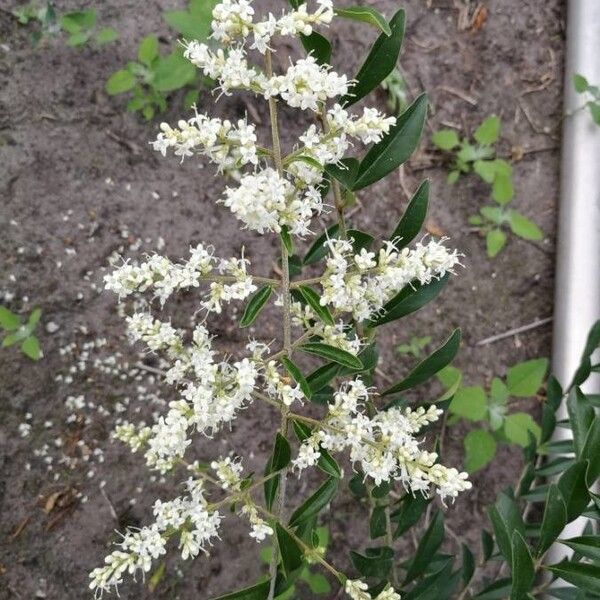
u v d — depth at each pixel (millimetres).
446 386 580
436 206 654
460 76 667
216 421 321
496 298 661
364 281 375
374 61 323
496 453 643
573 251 646
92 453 586
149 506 592
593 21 656
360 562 413
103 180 597
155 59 571
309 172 295
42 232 584
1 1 578
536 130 675
